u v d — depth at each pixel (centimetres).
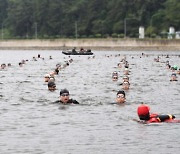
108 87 6725
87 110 4769
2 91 6297
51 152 3247
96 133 3762
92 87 6725
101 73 9262
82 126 4009
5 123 4125
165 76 8631
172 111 4712
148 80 7838
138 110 4222
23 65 12025
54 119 4300
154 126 3997
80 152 3253
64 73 9231
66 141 3522
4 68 10856
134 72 9581
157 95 5881
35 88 6631
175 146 3388
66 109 4828
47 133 3759
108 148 3347
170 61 14062
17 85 7050
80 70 10075
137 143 3469
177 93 6078
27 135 3697
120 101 5234
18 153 3219
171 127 3956
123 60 13362
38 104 5159
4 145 3409
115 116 4434
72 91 6253
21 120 4256
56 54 19912
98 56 17462
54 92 6166
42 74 9094
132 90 6384
